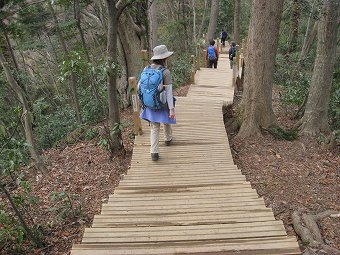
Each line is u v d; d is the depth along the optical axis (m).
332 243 4.00
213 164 5.54
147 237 3.38
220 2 29.59
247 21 29.75
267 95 7.18
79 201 5.32
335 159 6.38
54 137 10.77
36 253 4.16
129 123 8.64
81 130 8.73
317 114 7.19
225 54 21.41
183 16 26.06
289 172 5.87
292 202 4.94
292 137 7.16
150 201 4.29
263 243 3.17
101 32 13.74
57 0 9.21
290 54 15.16
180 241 3.30
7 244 4.23
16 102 11.05
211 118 7.50
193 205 4.16
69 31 12.77
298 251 3.06
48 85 16.69
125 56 10.41
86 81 12.94
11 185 6.32
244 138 7.19
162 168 5.44
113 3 5.15
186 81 13.73
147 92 5.21
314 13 8.57
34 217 4.96
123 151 6.57
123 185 4.88
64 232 4.55
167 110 5.44
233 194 4.43
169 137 6.23
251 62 7.09
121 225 3.71
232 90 11.12
